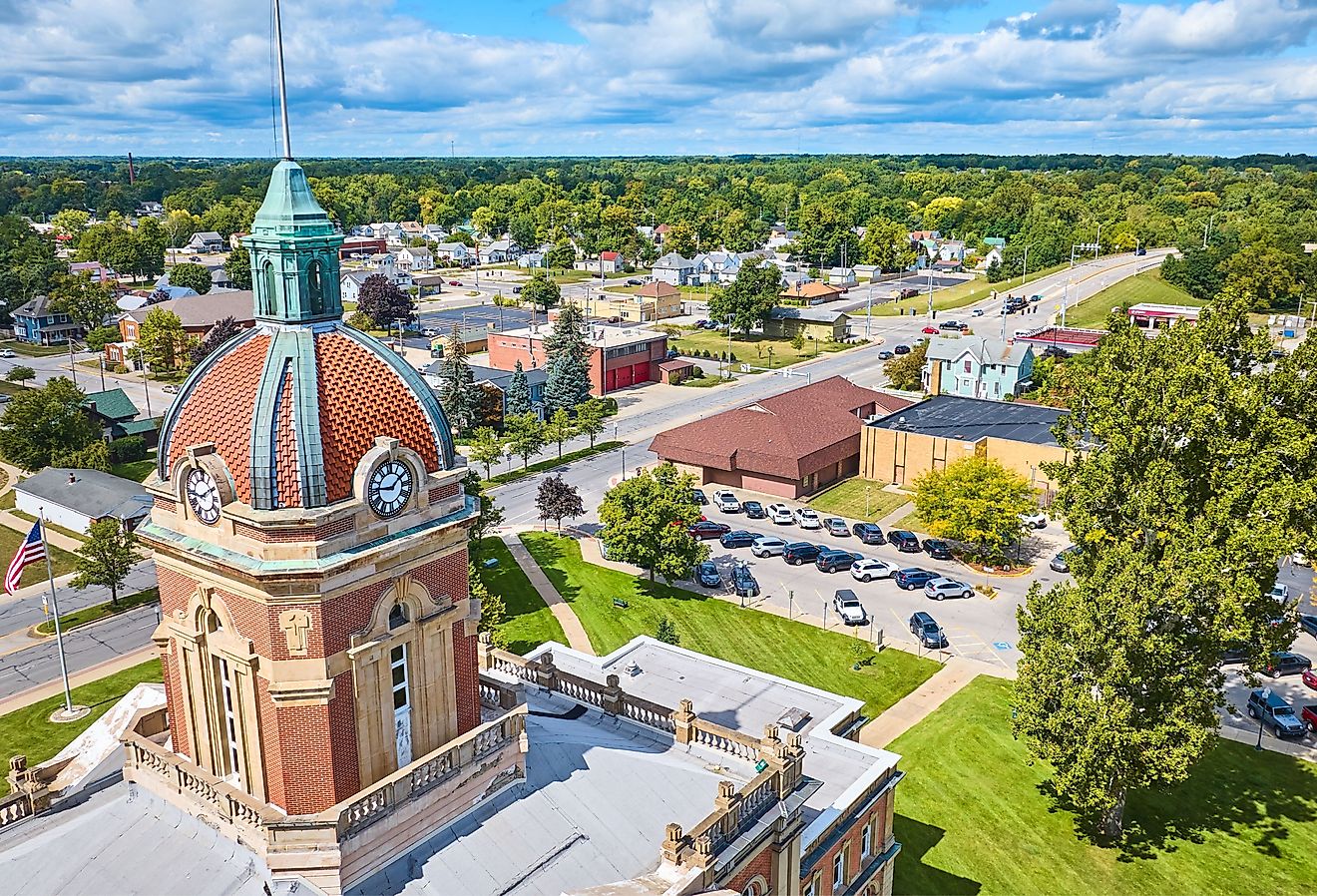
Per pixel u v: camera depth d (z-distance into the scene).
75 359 190.25
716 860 30.41
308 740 27.61
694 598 87.00
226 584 27.39
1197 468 52.66
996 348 154.38
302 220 28.34
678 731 37.53
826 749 45.44
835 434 118.56
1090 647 48.84
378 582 28.12
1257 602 51.75
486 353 194.75
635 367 170.00
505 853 29.92
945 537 100.56
